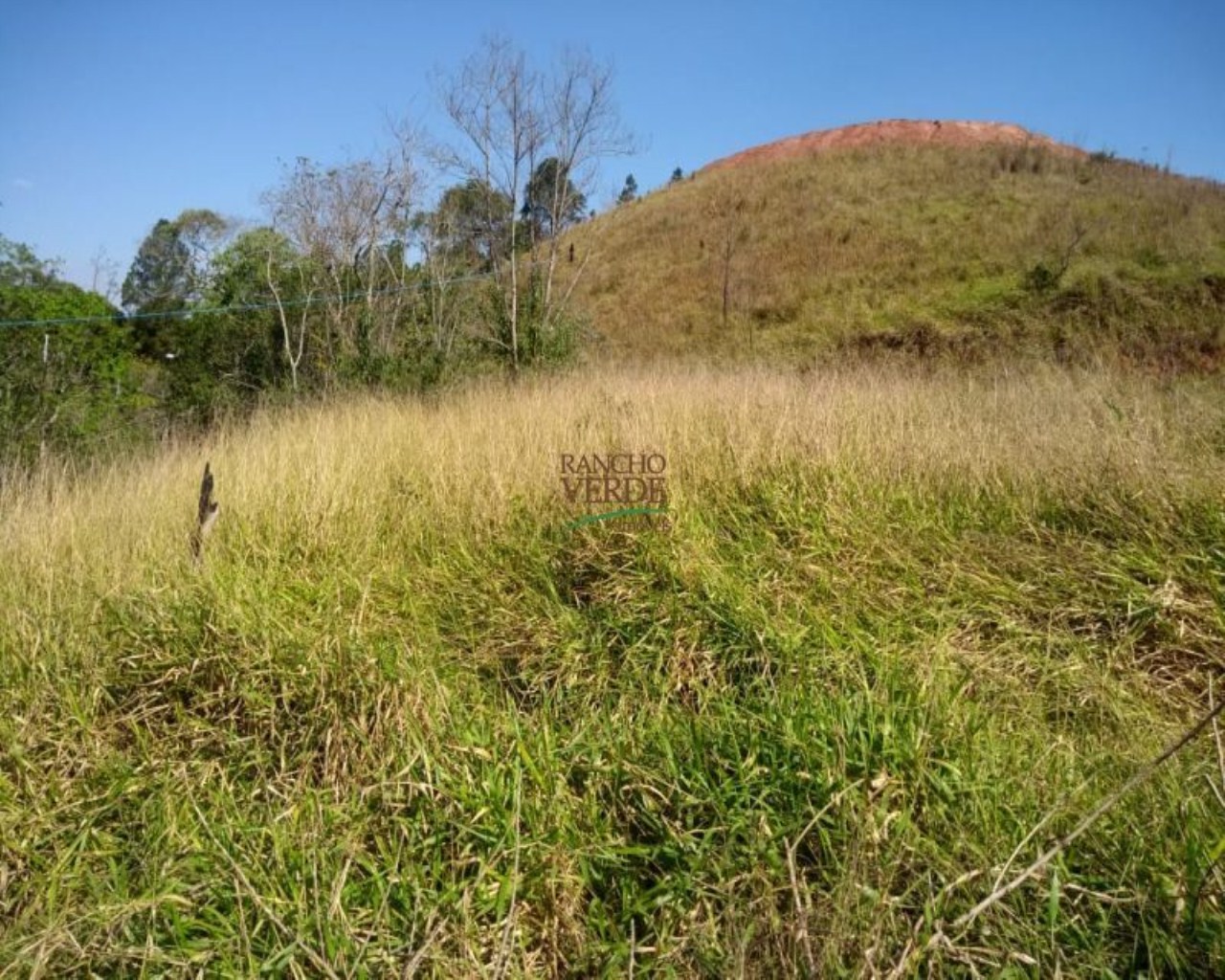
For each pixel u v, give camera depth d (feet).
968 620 10.18
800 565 11.62
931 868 6.28
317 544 12.82
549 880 6.61
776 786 7.16
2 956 5.93
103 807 7.59
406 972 5.63
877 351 44.45
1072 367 33.30
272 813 7.48
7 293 24.73
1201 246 47.93
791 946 5.74
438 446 16.85
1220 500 11.68
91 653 9.67
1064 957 5.56
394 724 8.52
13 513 13.14
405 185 40.37
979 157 78.38
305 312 37.83
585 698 9.10
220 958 6.05
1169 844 6.27
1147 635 9.87
